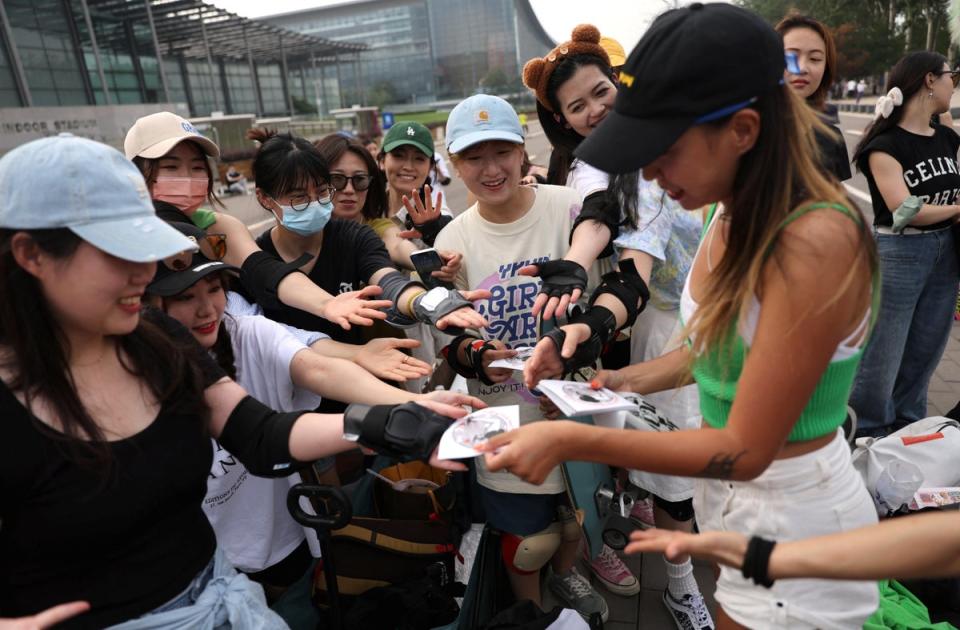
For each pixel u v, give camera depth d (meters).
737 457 1.13
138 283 1.17
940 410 3.78
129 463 1.22
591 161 1.14
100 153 1.13
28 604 1.19
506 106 1.98
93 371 1.23
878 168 3.11
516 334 2.13
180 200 2.24
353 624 1.92
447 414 1.50
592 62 2.23
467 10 121.19
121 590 1.24
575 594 2.45
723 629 1.49
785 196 1.07
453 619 1.98
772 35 1.07
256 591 1.47
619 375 1.73
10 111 22.69
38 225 1.06
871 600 1.35
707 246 1.44
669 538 1.10
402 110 114.94
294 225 2.24
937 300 3.26
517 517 2.10
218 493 1.94
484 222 2.14
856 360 1.22
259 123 29.73
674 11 1.10
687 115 1.05
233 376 1.90
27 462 1.12
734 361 1.27
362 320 1.82
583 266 1.88
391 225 2.97
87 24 27.20
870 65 40.34
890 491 2.42
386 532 2.09
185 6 36.94
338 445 1.45
